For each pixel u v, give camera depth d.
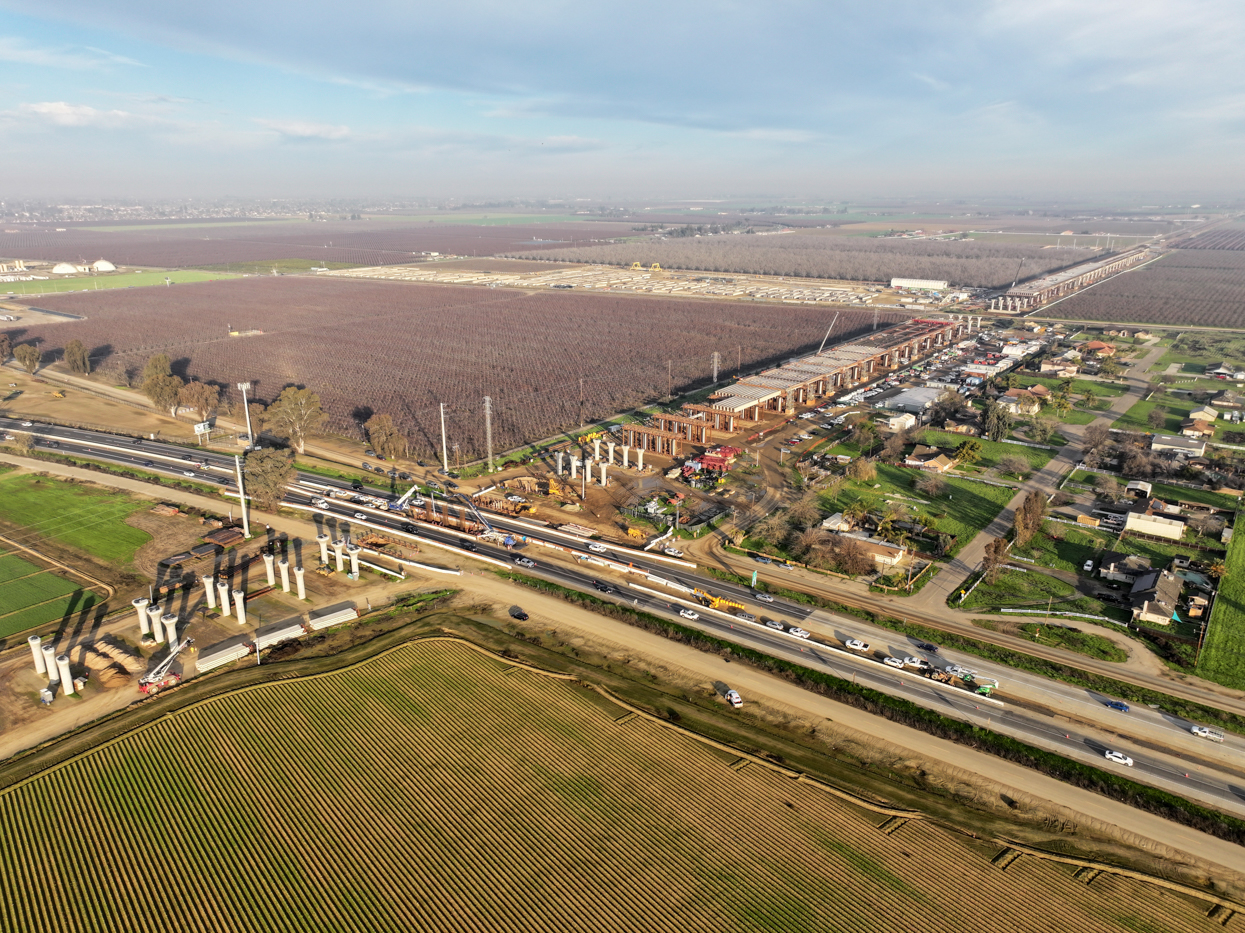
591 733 97.19
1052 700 105.19
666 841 80.81
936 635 119.62
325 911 72.31
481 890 74.56
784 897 74.44
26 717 99.00
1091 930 72.06
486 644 116.12
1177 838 83.50
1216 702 104.81
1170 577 131.00
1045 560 143.75
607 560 143.12
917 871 78.00
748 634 120.06
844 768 92.50
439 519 161.12
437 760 92.00
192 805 84.88
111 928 70.88
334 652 114.25
